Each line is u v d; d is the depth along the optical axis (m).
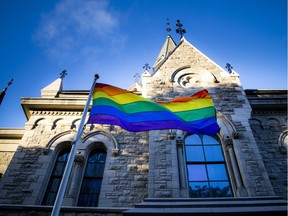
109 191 10.21
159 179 9.46
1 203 9.83
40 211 9.13
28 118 14.38
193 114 9.36
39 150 11.84
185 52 16.06
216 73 14.47
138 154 11.66
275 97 13.90
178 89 13.48
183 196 9.00
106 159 11.45
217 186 9.65
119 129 12.70
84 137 12.25
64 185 6.50
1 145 14.03
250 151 10.30
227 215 7.01
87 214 9.02
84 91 15.68
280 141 12.47
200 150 10.88
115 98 9.20
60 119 13.39
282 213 6.90
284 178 10.89
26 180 10.64
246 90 15.00
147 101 9.30
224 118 11.73
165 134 11.17
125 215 7.09
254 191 9.03
